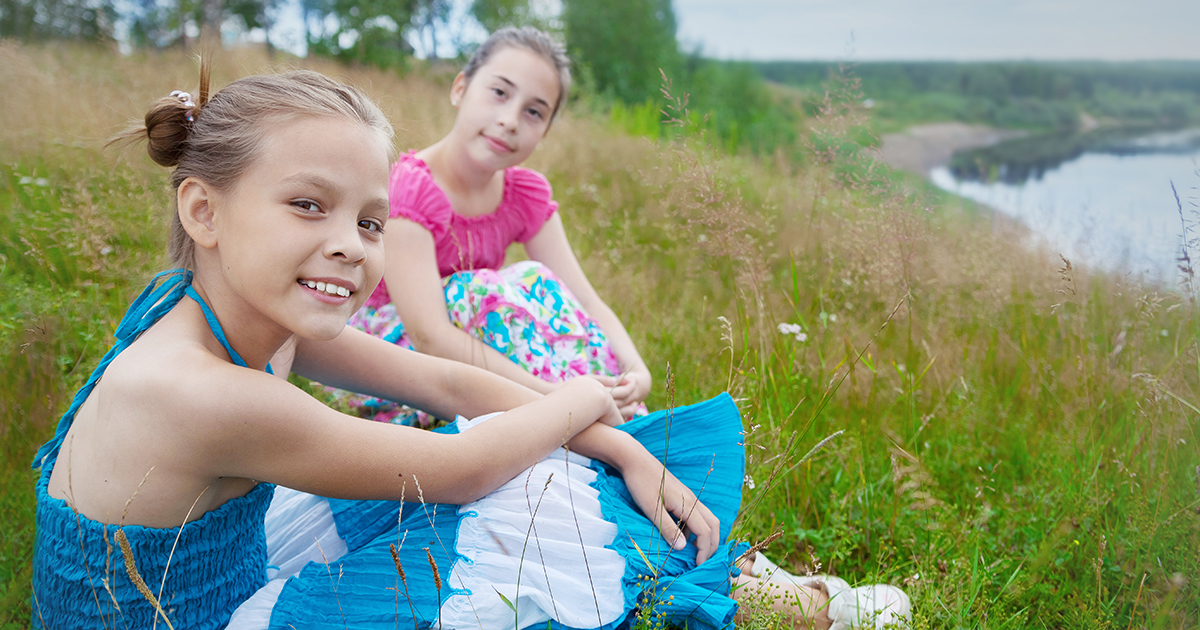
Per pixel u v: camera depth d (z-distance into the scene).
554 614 1.33
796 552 2.06
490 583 1.32
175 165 1.30
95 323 2.38
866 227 2.76
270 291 1.18
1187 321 2.35
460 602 1.29
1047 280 3.27
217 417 1.16
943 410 2.57
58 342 2.33
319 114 1.19
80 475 1.24
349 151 1.19
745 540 1.77
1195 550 1.81
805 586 1.79
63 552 1.25
